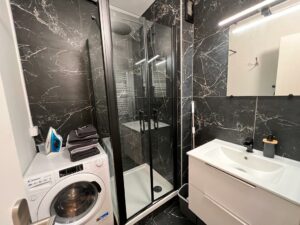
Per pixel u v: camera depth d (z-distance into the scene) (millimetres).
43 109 1591
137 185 1961
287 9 954
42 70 1552
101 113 1532
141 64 1763
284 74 1029
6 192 328
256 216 883
